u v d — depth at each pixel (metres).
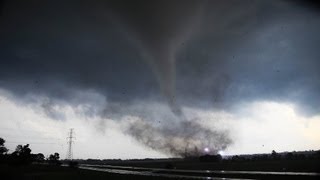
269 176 52.12
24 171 81.62
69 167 115.94
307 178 46.19
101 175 69.75
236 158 160.62
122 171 89.56
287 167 71.75
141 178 60.34
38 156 150.62
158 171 81.44
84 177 64.38
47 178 62.78
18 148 112.19
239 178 54.50
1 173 71.50
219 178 54.69
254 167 81.25
